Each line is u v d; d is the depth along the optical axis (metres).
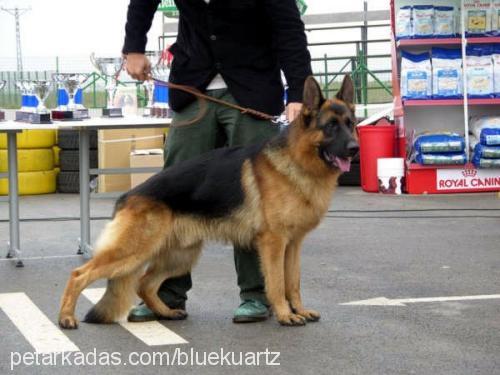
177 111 5.09
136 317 4.99
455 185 11.34
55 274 6.59
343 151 4.54
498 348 4.32
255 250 4.93
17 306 5.45
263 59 5.02
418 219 9.22
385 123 12.04
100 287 6.01
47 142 12.34
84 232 7.49
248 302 4.96
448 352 4.25
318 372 3.94
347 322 4.90
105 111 7.55
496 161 11.07
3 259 7.23
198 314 5.18
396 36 11.53
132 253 4.74
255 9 4.91
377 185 11.63
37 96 7.45
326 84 17.05
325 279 6.23
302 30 4.88
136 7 5.03
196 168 4.81
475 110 11.88
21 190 12.16
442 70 11.28
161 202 4.74
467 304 5.36
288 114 4.80
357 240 7.98
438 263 6.80
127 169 7.60
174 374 3.95
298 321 4.81
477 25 11.16
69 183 12.36
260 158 4.75
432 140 11.19
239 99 4.95
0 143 11.83
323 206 4.75
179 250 4.95
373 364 4.05
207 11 4.90
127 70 5.08
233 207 4.72
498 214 9.47
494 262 6.80
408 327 4.77
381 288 5.89
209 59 4.96
